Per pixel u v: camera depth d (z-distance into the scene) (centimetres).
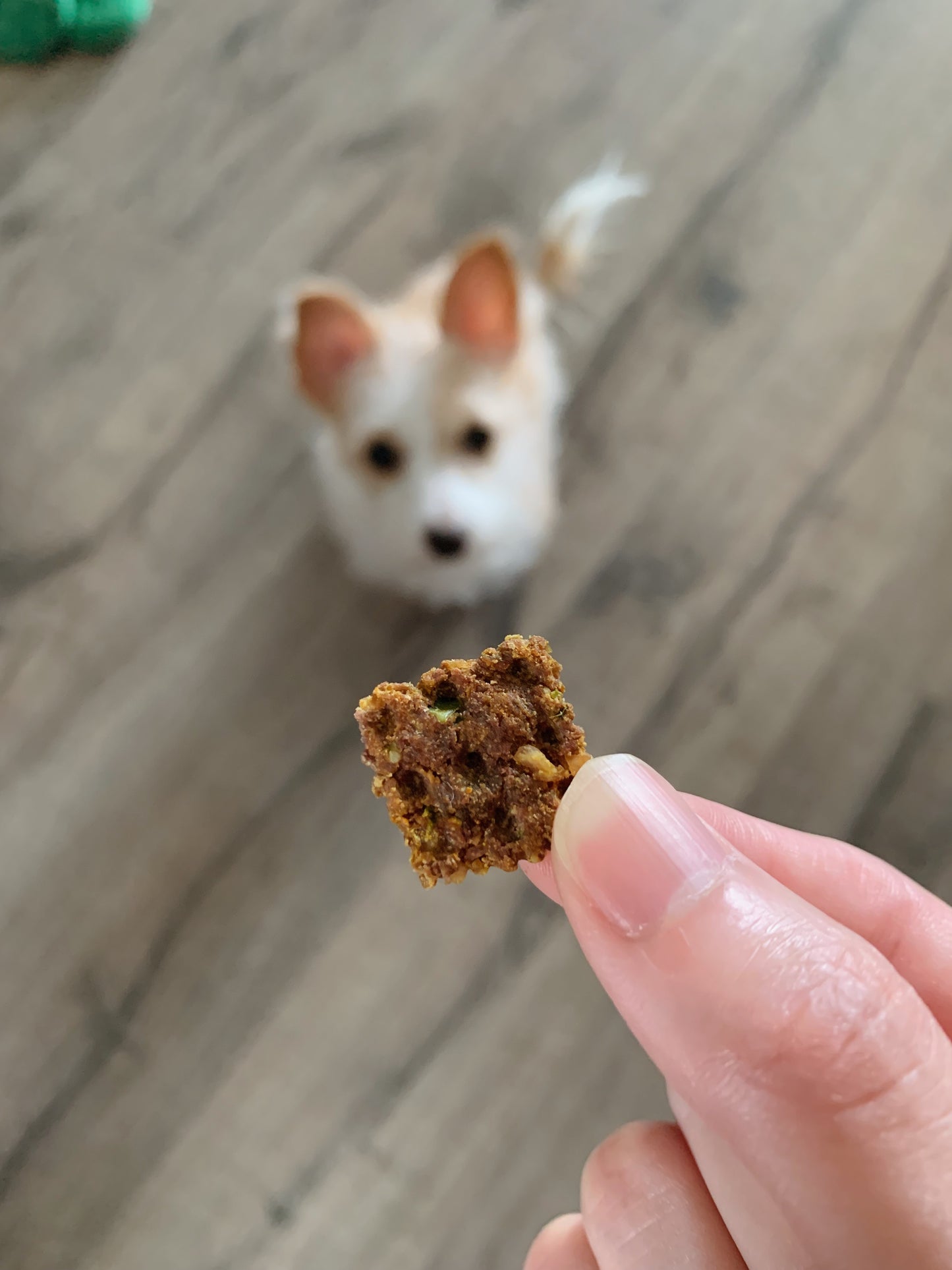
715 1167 12
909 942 13
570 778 11
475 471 20
